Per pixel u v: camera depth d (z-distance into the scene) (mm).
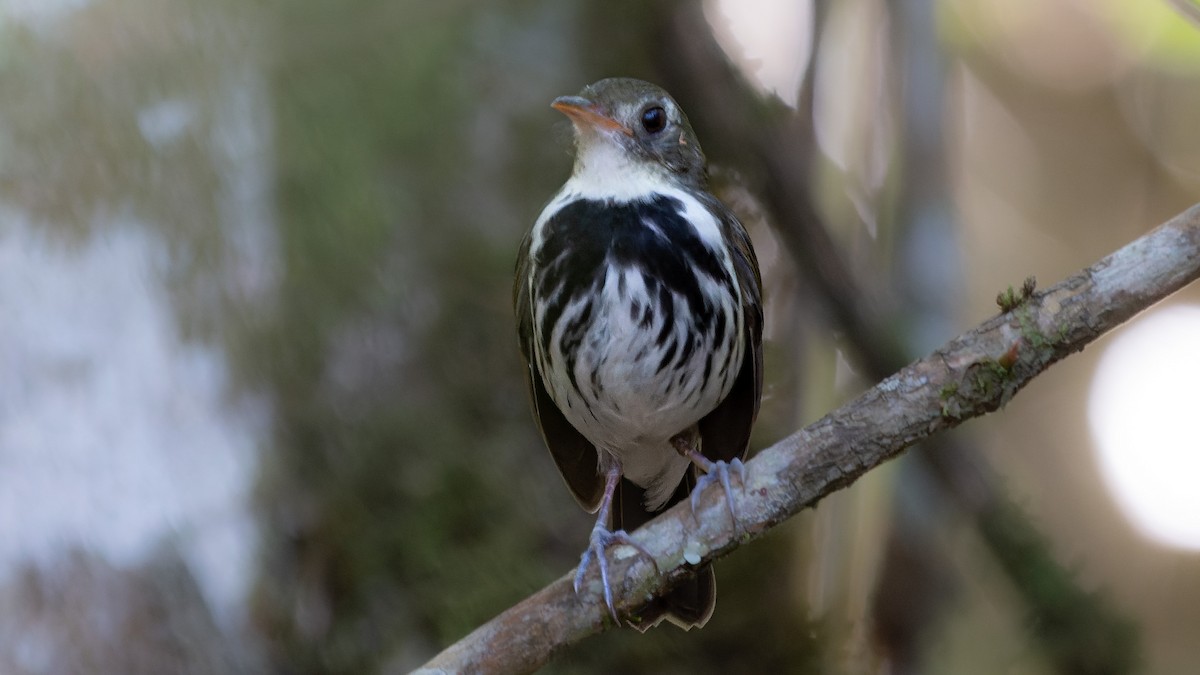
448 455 10562
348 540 10203
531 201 10953
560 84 10836
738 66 10375
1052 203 18266
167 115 10102
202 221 10070
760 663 10508
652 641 10344
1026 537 9422
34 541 9195
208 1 10305
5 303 9430
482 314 10852
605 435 8750
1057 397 17391
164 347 9773
